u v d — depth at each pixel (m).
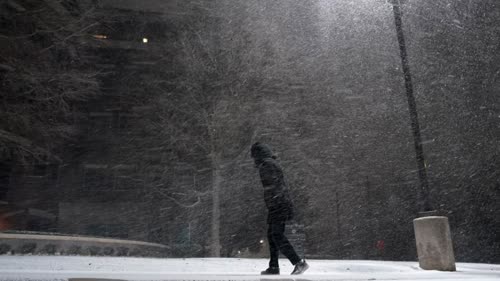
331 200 24.25
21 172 25.86
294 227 11.63
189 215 23.36
